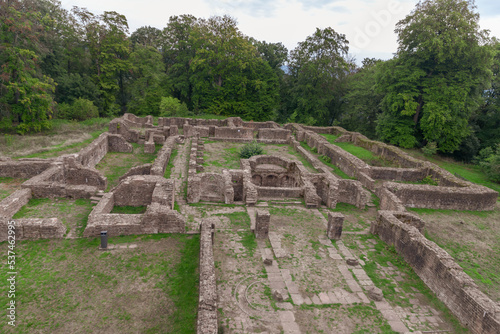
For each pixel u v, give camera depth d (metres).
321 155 34.75
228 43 55.09
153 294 11.16
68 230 14.70
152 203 15.73
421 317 11.39
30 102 34.81
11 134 35.03
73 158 20.23
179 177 23.31
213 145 35.06
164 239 14.63
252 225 17.33
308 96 56.06
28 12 38.19
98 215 14.96
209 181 22.17
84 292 11.02
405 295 12.59
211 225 14.79
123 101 63.66
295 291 12.16
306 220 18.77
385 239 16.77
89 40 53.50
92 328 9.55
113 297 10.90
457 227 19.62
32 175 21.27
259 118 59.75
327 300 11.83
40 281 11.36
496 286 13.66
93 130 39.94
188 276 12.20
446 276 12.23
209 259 11.74
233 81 56.81
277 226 17.55
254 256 14.32
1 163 20.72
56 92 49.94
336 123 60.22
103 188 20.66
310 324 10.52
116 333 9.44
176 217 15.05
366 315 11.21
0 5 35.28
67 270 12.08
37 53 42.56
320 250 15.43
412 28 37.53
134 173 22.62
